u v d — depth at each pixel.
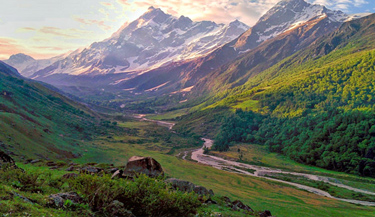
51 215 10.57
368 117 174.75
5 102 129.75
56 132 136.88
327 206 74.12
